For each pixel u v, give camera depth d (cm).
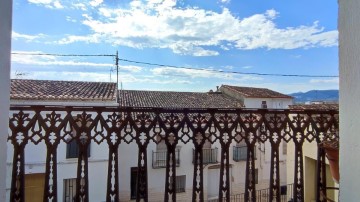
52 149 201
